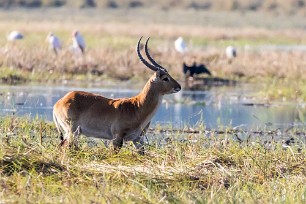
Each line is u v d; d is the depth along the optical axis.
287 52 147.12
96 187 40.59
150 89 51.47
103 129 50.94
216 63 123.50
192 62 124.25
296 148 55.69
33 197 39.03
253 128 68.81
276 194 41.81
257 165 47.31
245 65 121.50
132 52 124.62
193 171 45.31
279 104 87.31
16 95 84.62
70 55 115.25
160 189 41.72
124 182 42.75
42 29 196.00
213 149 50.34
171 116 74.38
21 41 144.75
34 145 48.78
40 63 105.62
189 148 50.94
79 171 43.91
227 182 44.31
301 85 100.00
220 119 73.75
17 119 61.75
